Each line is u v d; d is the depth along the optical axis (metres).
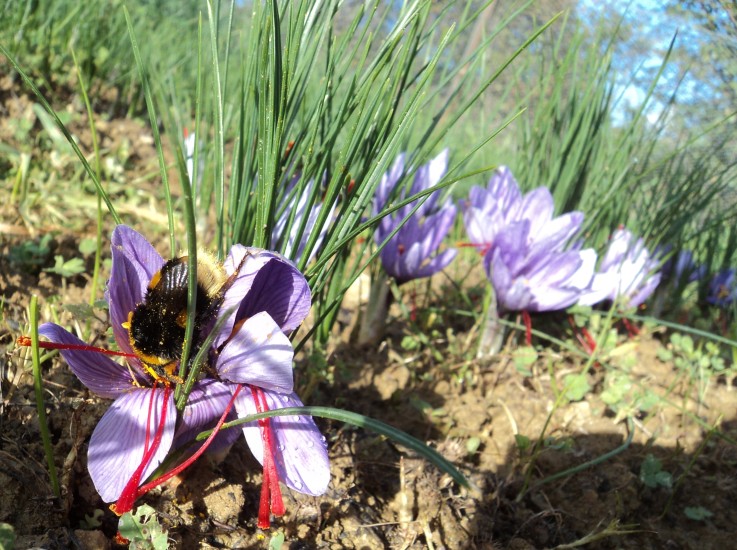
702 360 0.27
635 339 0.30
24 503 0.14
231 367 0.14
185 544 0.15
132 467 0.13
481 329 0.26
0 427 0.16
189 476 0.16
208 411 0.14
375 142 0.17
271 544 0.14
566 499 0.21
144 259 0.14
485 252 0.25
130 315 0.13
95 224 0.28
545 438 0.23
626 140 0.28
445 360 0.26
